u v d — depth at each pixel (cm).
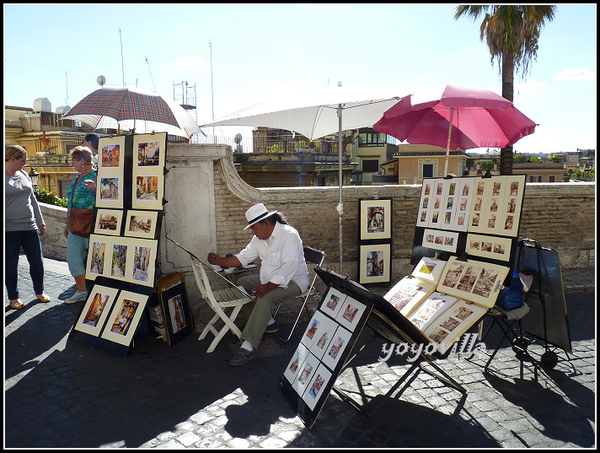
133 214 478
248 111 514
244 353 439
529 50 1669
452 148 604
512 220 405
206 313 559
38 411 352
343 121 640
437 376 403
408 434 328
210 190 604
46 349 461
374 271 680
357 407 356
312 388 348
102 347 460
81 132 3544
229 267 541
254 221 465
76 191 542
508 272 398
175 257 595
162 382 402
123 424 337
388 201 675
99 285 495
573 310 584
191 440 317
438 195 502
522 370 420
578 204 756
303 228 677
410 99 471
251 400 374
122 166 488
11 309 557
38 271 575
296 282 477
